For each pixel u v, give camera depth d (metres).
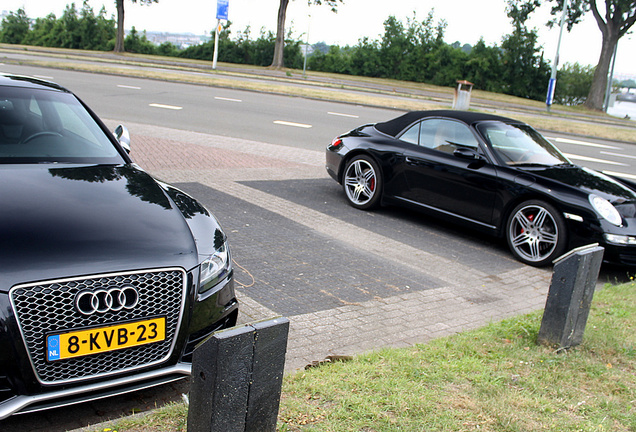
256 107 18.83
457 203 6.95
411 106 24.11
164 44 67.38
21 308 2.50
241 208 7.27
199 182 8.37
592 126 25.00
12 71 22.98
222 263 3.18
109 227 2.96
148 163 9.28
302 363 3.58
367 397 2.89
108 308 2.66
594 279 3.80
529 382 3.24
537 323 4.25
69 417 2.82
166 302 2.84
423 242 6.82
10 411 2.48
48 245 2.70
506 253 6.78
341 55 64.19
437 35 62.28
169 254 2.90
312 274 5.29
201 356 1.99
